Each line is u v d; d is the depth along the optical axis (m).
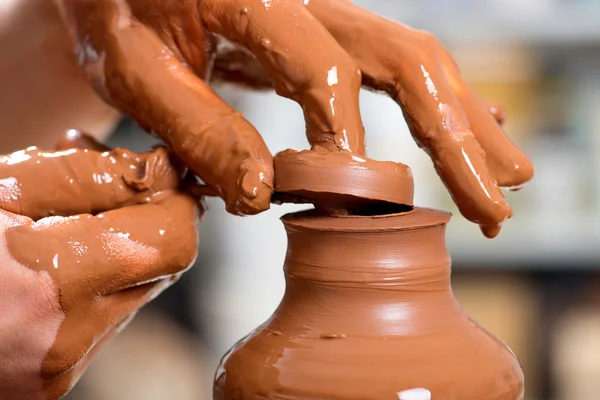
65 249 0.45
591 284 1.06
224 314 1.18
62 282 0.45
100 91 0.51
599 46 1.00
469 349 0.44
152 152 0.48
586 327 1.06
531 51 1.01
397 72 0.48
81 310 0.45
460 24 1.00
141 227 0.46
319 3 0.49
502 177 0.48
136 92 0.49
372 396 0.43
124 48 0.49
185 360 1.10
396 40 0.48
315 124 0.46
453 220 1.06
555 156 1.02
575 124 1.02
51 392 0.46
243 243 1.18
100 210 0.48
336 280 0.45
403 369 0.43
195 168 0.48
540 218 1.03
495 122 0.49
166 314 1.16
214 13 0.48
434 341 0.44
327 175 0.45
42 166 0.47
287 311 0.46
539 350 1.08
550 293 1.07
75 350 0.45
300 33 0.47
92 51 0.50
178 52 0.50
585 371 1.06
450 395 0.43
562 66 1.02
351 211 0.47
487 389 0.44
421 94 0.47
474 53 1.02
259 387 0.44
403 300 0.45
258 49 0.47
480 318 1.09
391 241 0.45
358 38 0.48
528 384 1.07
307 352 0.44
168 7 0.49
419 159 1.04
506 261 1.06
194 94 0.48
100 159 0.48
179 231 0.47
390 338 0.44
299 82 0.47
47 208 0.47
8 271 0.45
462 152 0.46
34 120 0.65
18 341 0.45
